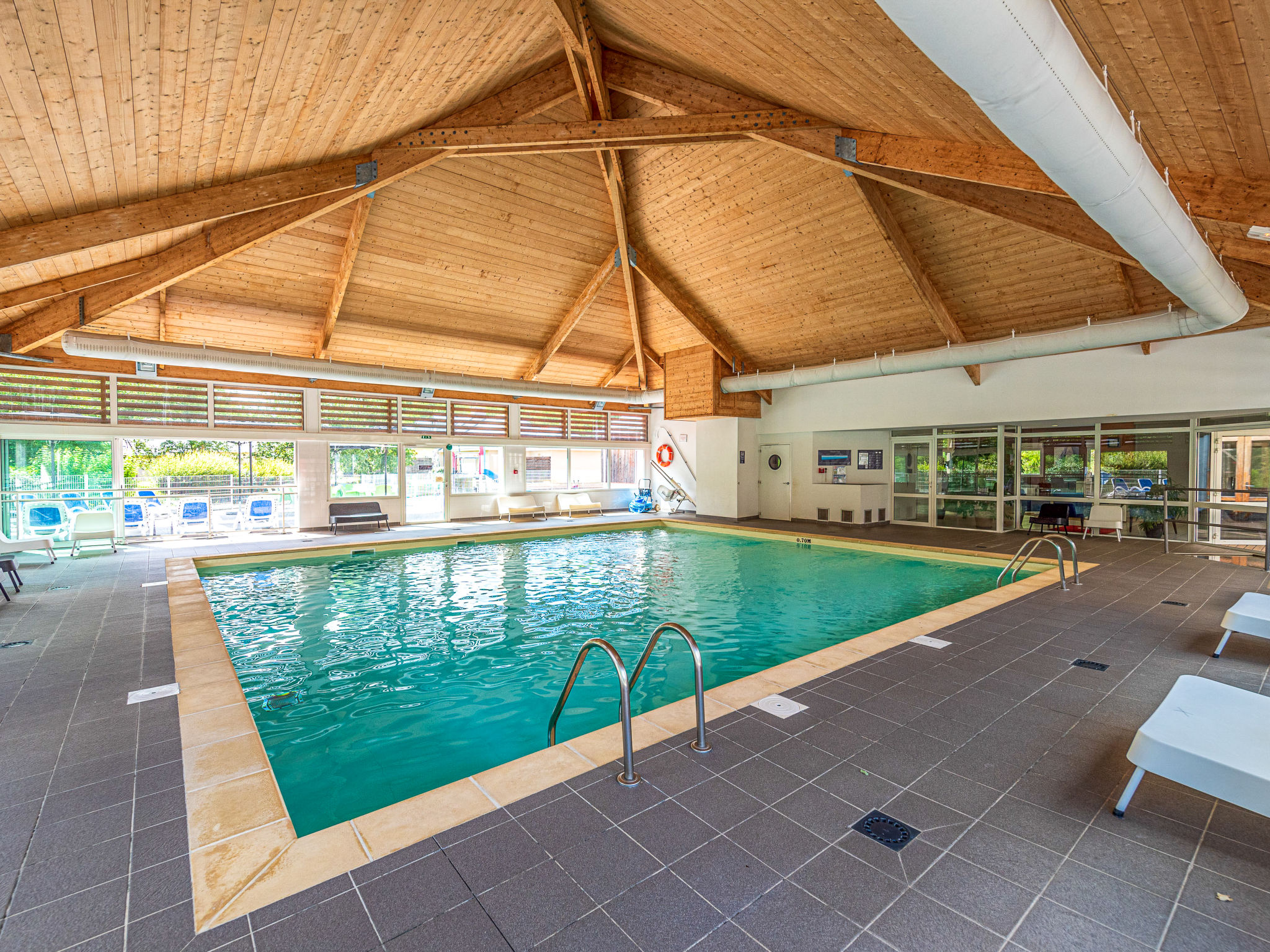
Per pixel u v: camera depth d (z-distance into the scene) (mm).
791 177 8664
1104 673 3994
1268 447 8750
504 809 2400
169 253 7453
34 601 6418
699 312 12695
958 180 6277
